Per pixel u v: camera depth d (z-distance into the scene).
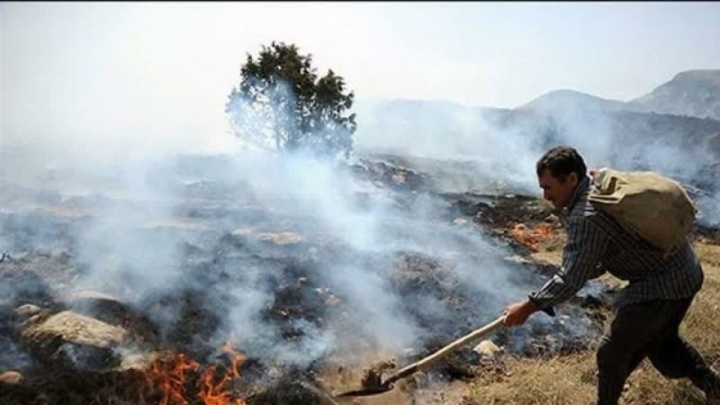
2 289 3.76
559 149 3.00
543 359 4.25
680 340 3.33
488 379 3.97
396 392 3.69
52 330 3.24
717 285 5.20
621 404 3.54
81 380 3.10
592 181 3.05
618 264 3.04
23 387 3.03
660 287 3.00
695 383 3.36
